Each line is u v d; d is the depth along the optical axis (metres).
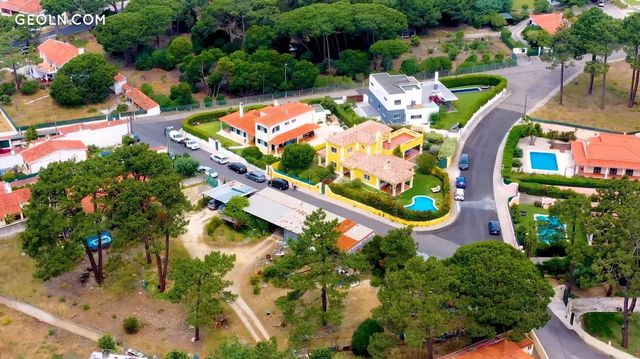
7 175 180.12
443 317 114.25
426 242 153.12
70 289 144.62
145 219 137.25
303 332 124.19
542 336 129.00
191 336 131.38
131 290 144.00
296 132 196.25
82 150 189.50
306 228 143.75
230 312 136.62
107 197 142.62
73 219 138.88
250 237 159.00
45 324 136.75
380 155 177.50
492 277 117.38
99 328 133.75
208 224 161.38
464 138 197.62
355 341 123.06
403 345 124.50
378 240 143.25
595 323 129.75
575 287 140.00
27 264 151.25
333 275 127.25
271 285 143.00
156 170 148.00
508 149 187.38
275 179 176.62
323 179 176.62
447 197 165.12
